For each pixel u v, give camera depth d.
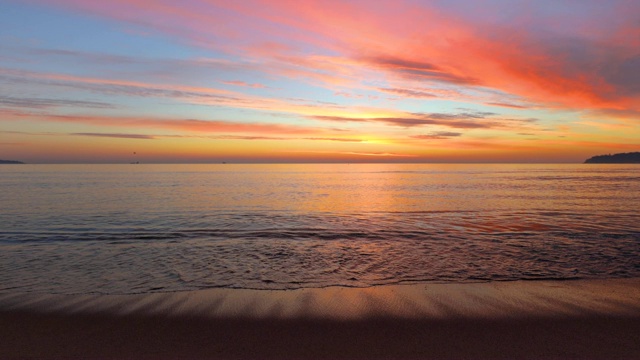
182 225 20.23
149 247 14.22
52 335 5.64
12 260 12.09
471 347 5.23
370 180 82.25
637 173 118.44
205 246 14.43
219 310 6.83
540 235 16.41
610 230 17.59
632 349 5.12
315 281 9.65
